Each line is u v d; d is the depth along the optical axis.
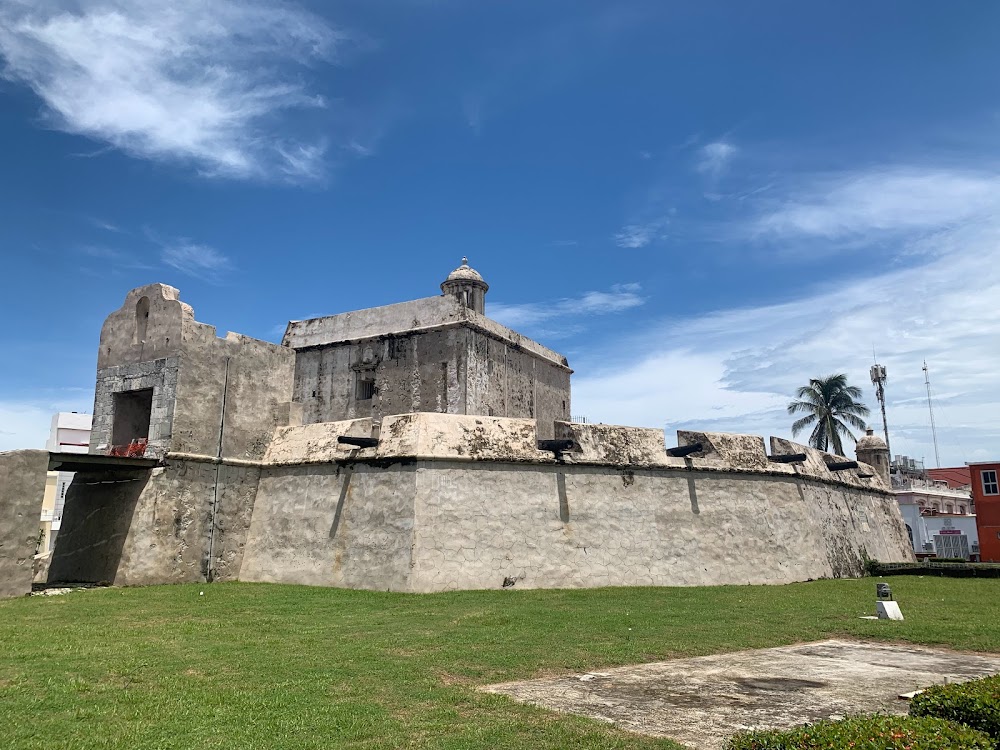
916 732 4.08
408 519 15.34
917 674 7.72
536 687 7.09
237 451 18.12
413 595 14.11
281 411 19.58
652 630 10.36
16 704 6.10
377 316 25.42
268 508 18.03
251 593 14.34
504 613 11.77
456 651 8.64
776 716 6.03
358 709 6.09
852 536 22.83
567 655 8.52
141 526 15.77
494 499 16.16
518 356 26.97
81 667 7.50
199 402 17.28
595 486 17.30
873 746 3.93
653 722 5.87
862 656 8.81
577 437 17.61
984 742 3.97
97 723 5.62
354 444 16.67
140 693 6.50
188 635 9.59
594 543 16.72
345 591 14.77
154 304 17.86
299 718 5.81
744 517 18.81
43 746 5.07
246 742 5.23
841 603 13.61
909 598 14.62
